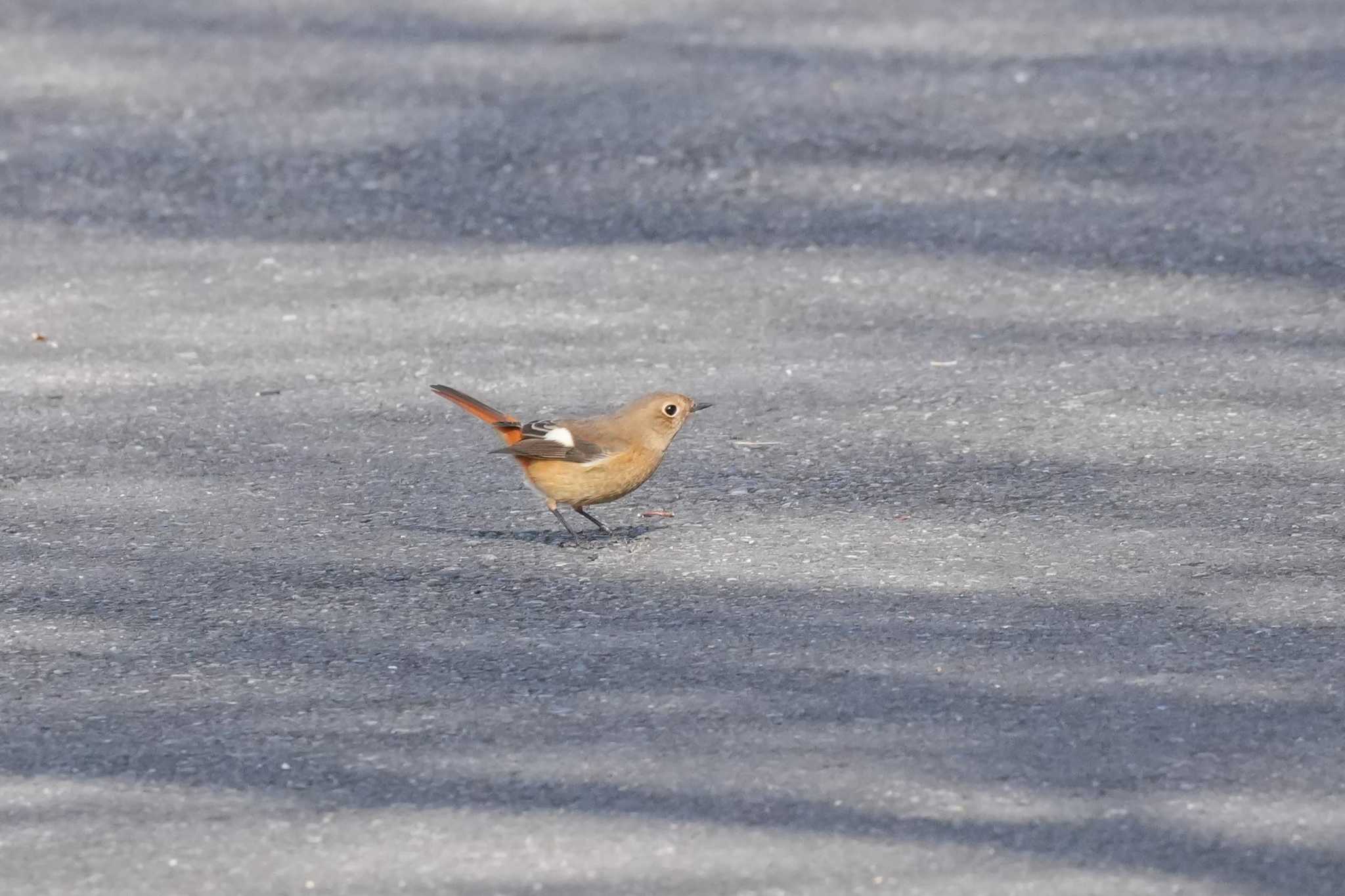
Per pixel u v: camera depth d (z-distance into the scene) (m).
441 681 8.95
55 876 7.16
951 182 18.44
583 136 20.00
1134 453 12.17
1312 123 19.53
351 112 21.05
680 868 7.10
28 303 16.00
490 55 23.17
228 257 17.16
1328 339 14.24
